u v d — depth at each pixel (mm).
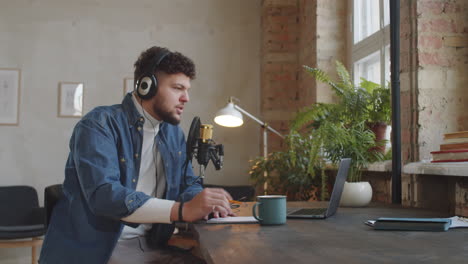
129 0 4773
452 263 780
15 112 4531
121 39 4727
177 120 1624
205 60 4836
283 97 4508
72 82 4625
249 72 4871
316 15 3746
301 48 4363
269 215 1356
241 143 4801
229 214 1522
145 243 1729
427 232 1173
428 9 2094
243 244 1018
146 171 1733
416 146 2082
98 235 1443
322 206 1973
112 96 4668
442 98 2088
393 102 2166
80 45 4672
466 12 2121
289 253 900
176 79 1575
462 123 2098
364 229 1252
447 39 2102
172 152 1773
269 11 4523
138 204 1277
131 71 4715
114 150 1432
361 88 2709
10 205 4207
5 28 4594
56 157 4562
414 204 2045
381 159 2434
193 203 1303
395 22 2160
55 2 4672
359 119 2537
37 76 4594
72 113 4598
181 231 2443
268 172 3502
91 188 1311
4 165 4488
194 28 4848
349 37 3662
